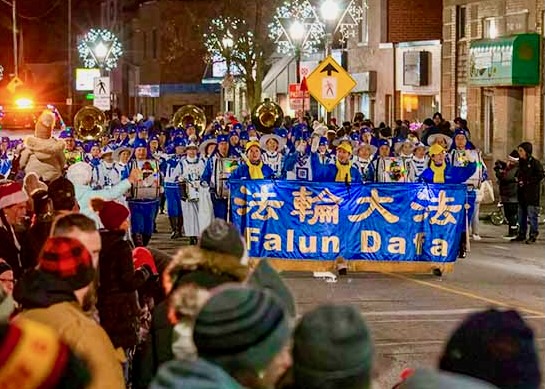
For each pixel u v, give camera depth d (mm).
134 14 86375
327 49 31688
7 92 61531
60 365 3389
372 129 32250
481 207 32906
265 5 54094
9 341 3354
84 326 5785
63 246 5906
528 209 25000
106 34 64625
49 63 93000
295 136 32094
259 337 3805
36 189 11961
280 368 3871
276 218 19000
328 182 18922
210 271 5977
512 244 24781
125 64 87625
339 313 3617
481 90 39812
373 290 17656
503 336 3684
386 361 12430
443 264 19000
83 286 5941
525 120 37094
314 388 3551
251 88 55406
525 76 35969
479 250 23531
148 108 83312
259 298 3895
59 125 38594
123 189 14414
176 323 5895
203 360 3730
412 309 15828
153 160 23281
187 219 24766
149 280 9086
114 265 8203
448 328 14391
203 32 58344
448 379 3430
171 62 78625
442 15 47344
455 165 23219
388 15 49812
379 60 50188
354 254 19031
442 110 43938
